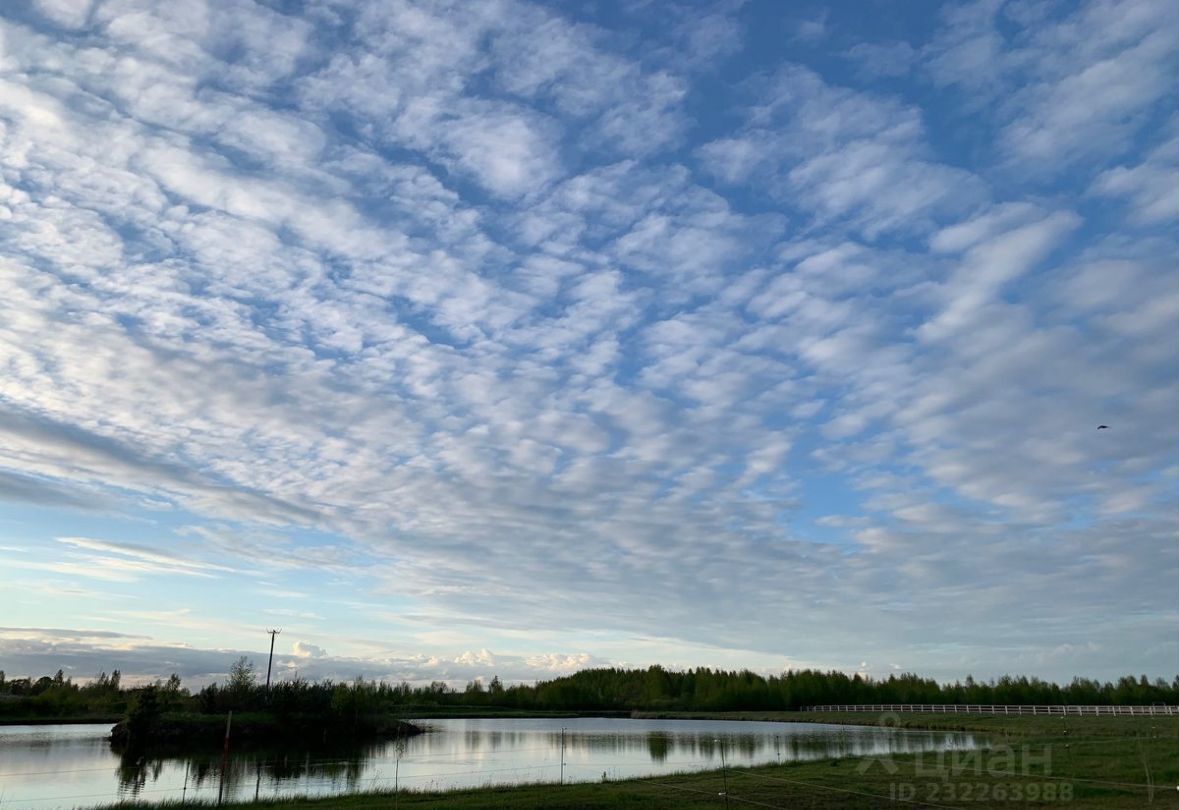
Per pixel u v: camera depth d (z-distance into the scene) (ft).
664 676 625.82
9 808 97.25
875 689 516.32
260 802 89.10
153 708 227.20
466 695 572.10
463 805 78.38
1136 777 87.20
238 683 277.44
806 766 114.01
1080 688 404.77
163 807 88.94
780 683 547.08
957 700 450.30
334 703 263.90
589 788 92.02
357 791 100.42
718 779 98.58
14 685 429.38
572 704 564.71
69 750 197.36
